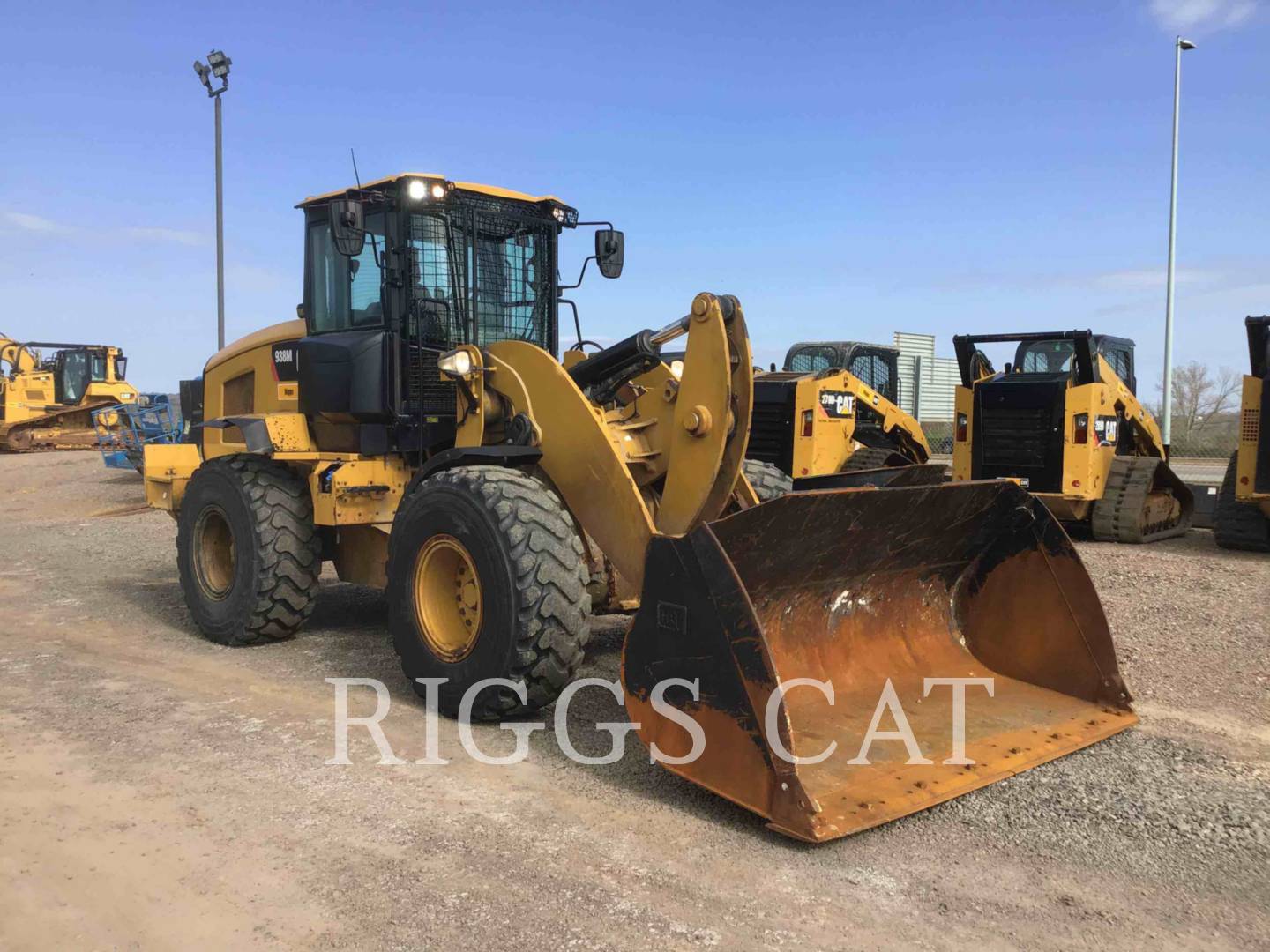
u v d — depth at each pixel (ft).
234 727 14.56
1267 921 9.04
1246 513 28.91
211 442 23.81
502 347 16.16
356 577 19.40
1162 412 63.46
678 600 11.52
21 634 21.08
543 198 19.36
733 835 10.80
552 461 15.17
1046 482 31.45
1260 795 11.73
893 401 40.93
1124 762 12.71
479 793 11.98
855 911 9.19
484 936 8.77
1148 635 19.24
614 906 9.29
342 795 11.94
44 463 72.74
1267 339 28.09
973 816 11.17
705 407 13.67
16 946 8.69
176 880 9.86
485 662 13.94
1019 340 31.60
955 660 15.05
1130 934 8.80
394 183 17.39
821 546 12.78
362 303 18.51
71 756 13.37
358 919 9.07
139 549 34.65
